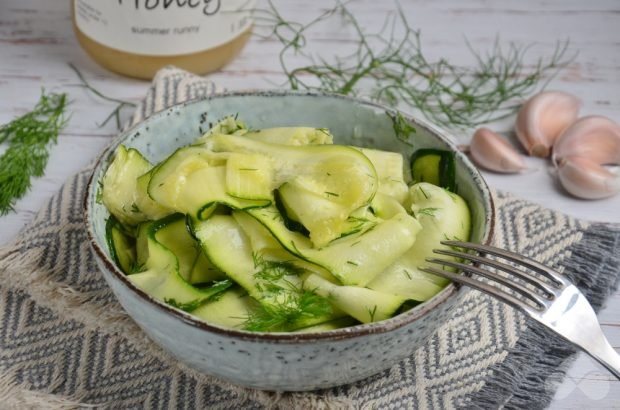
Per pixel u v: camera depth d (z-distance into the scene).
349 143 0.36
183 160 0.31
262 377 0.29
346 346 0.28
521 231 0.37
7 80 0.46
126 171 0.32
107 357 0.33
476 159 0.43
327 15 0.51
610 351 0.29
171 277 0.30
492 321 0.34
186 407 0.32
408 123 0.34
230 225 0.31
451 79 0.47
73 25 0.47
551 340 0.34
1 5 0.50
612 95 0.46
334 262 0.30
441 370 0.33
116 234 0.32
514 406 0.33
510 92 0.46
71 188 0.38
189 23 0.43
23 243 0.35
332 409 0.31
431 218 0.31
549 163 0.44
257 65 0.48
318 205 0.31
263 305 0.29
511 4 0.52
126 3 0.42
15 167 0.40
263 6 0.51
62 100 0.44
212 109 0.35
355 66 0.48
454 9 0.52
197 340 0.28
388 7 0.52
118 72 0.46
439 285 0.30
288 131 0.34
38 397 0.32
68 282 0.34
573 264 0.36
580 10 0.52
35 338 0.34
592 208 0.41
